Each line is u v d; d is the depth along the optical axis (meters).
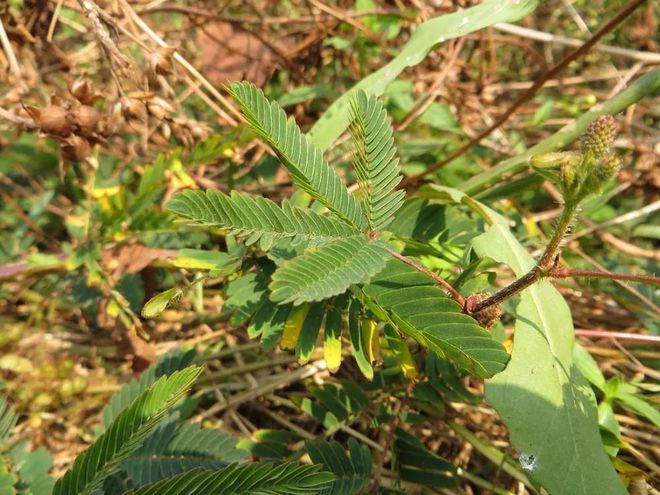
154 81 0.24
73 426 0.24
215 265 0.18
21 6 0.26
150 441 0.18
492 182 0.25
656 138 0.30
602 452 0.16
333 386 0.21
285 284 0.12
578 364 0.21
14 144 0.30
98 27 0.23
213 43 0.31
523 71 0.39
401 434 0.20
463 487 0.22
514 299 0.19
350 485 0.18
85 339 0.27
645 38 0.36
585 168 0.12
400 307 0.15
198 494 0.13
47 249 0.30
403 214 0.21
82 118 0.22
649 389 0.22
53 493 0.13
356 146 0.14
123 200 0.24
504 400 0.15
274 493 0.13
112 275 0.24
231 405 0.24
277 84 0.35
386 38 0.33
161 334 0.26
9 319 0.28
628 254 0.29
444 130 0.32
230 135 0.24
